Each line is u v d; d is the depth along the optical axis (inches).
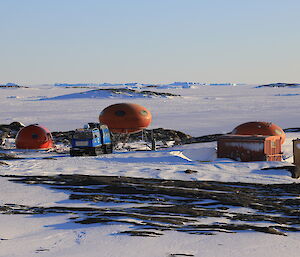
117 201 715.4
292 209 692.1
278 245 501.0
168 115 3774.6
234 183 919.0
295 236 541.0
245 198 759.1
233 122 3034.0
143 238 513.3
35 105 5659.5
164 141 1846.7
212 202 725.9
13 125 2234.3
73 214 627.5
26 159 1328.7
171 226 568.7
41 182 874.8
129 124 1726.1
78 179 917.2
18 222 588.1
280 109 4343.0
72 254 458.9
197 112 4116.6
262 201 740.7
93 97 7588.6
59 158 1338.6
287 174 1056.2
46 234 533.3
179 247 484.7
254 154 1358.3
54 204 697.6
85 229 551.5
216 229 559.8
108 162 1223.5
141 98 7278.5
